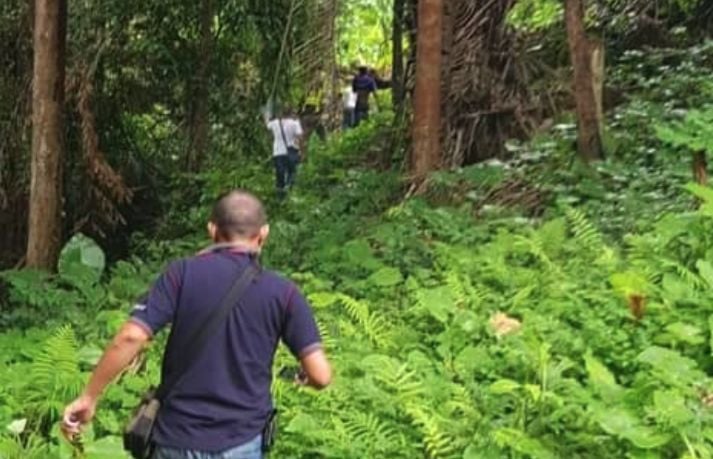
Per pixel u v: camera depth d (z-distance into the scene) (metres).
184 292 3.53
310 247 9.54
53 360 5.75
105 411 5.29
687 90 11.24
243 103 15.00
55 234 10.19
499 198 9.69
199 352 3.48
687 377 4.75
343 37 16.88
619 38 13.45
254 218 3.67
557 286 6.38
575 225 7.61
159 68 14.21
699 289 5.81
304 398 5.13
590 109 9.81
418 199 9.52
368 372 5.40
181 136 15.08
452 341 5.88
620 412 4.54
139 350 3.50
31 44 12.11
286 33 12.34
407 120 12.57
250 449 3.48
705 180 7.89
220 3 14.25
